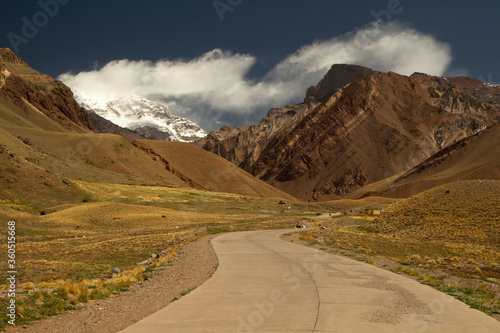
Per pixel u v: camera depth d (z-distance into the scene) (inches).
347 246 1476.4
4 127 7057.1
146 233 2454.5
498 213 2159.2
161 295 555.5
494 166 7682.1
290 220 4141.2
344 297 494.3
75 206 3535.9
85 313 462.6
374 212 4692.4
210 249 1245.7
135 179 6963.6
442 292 565.9
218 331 354.9
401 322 377.1
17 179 3814.0
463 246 1684.3
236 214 4778.5
